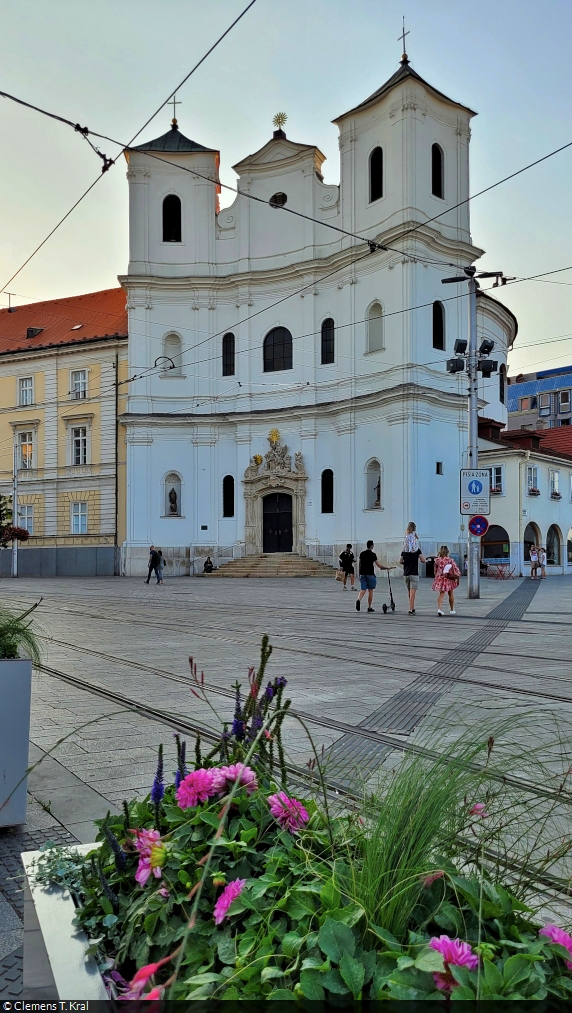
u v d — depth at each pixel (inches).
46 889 88.5
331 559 1592.0
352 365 1577.3
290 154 1689.2
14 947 121.3
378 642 516.4
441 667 402.9
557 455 1690.5
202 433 1734.7
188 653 461.4
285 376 1680.6
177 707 301.6
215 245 1755.7
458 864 91.0
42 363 1966.0
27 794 186.5
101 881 84.0
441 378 1529.3
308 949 69.9
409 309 1465.3
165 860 84.3
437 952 67.1
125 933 79.4
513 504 1529.3
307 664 418.6
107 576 1769.2
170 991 67.9
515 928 75.8
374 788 126.0
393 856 80.4
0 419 2028.8
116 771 217.3
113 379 1857.8
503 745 118.0
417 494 1449.3
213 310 1745.8
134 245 1750.7
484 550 1568.7
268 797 92.5
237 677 372.5
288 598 992.9
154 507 1738.4
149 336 1749.5
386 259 1509.6
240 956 70.9
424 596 1010.7
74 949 76.6
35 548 1879.9
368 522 1529.3
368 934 72.7
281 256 1696.6
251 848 86.7
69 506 1908.2
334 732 259.9
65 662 423.5
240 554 1694.1
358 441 1556.3
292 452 1659.7
